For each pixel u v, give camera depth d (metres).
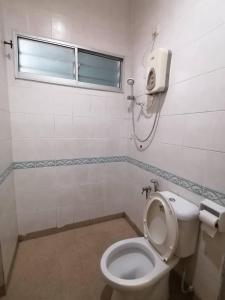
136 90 1.95
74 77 1.88
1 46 1.44
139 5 1.80
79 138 1.96
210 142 1.08
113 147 2.15
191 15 1.17
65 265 1.55
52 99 1.79
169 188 1.48
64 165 1.94
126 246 1.31
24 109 1.70
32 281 1.39
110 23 1.91
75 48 1.81
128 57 2.03
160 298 1.18
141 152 1.89
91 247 1.79
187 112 1.25
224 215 0.98
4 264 1.31
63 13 1.70
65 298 1.27
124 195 2.31
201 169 1.16
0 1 1.46
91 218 2.18
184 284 1.35
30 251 1.72
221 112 1.01
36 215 1.90
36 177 1.84
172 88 1.38
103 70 2.04
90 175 2.09
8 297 1.27
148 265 1.23
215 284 1.10
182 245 1.15
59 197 1.98
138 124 1.93
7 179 1.48
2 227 1.29
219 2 0.98
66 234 1.99
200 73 1.13
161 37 1.49
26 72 1.66
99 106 2.00
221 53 0.99
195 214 1.14
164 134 1.51
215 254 1.09
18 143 1.72
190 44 1.19
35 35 1.64
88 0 1.78
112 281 1.01
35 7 1.60
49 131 1.82
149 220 1.38
